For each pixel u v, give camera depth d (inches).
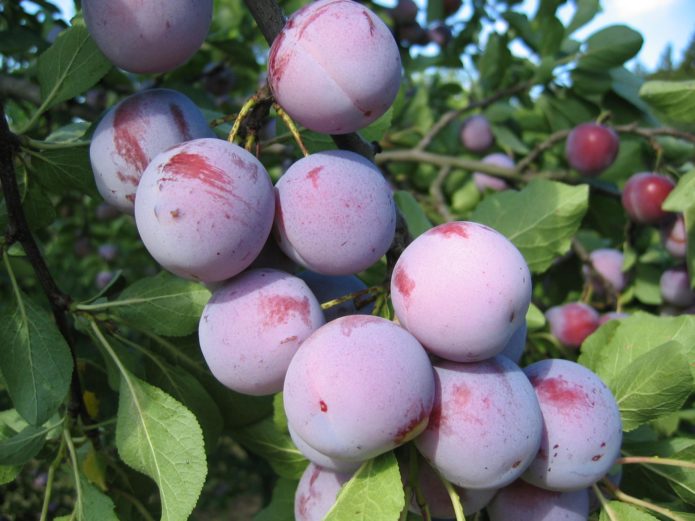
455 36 21.9
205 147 6.6
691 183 11.9
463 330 6.2
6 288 20.9
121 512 10.0
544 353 15.5
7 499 18.5
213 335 6.8
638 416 8.7
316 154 7.0
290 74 6.5
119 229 28.5
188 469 7.8
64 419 9.5
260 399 10.1
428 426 6.5
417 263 6.4
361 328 6.3
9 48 14.2
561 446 7.1
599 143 16.3
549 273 18.0
